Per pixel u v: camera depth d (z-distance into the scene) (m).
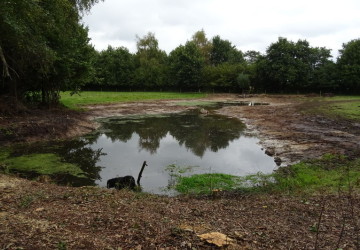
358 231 5.84
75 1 21.91
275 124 25.14
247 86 67.06
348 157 13.54
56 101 30.91
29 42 18.11
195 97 61.53
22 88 26.31
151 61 75.31
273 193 9.52
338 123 24.48
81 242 4.96
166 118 31.83
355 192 8.67
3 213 6.14
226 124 27.14
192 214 6.98
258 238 5.50
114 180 10.77
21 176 11.88
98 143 19.08
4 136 17.58
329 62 66.56
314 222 6.44
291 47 62.81
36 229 5.32
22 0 15.50
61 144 18.36
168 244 5.10
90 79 32.84
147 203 7.80
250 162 14.42
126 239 5.23
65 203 7.25
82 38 29.67
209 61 84.94
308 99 53.44
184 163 14.35
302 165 12.74
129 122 28.62
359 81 55.09
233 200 8.77
